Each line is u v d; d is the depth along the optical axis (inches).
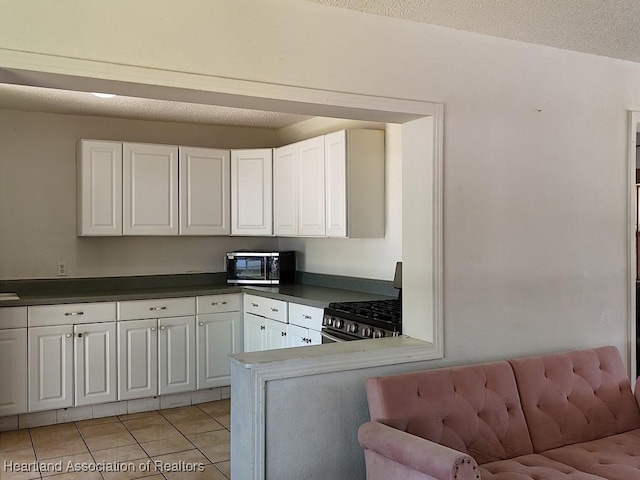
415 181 117.6
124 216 189.3
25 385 163.6
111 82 86.4
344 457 104.7
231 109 187.2
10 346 161.6
